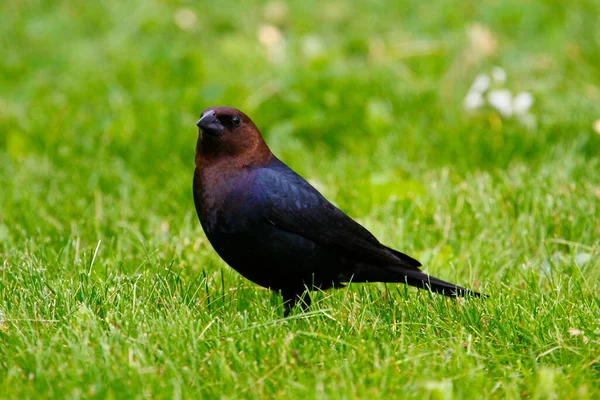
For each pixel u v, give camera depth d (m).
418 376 6.54
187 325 7.14
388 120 12.99
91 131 13.36
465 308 7.67
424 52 15.16
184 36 17.75
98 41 17.62
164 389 6.30
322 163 12.16
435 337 7.22
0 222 10.52
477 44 13.97
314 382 6.44
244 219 8.03
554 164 11.03
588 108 12.76
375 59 15.34
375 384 6.46
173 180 11.68
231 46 16.19
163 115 13.46
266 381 6.52
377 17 17.77
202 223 8.30
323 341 7.08
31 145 13.21
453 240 9.70
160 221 10.35
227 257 8.30
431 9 17.69
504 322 7.40
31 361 6.64
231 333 7.02
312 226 8.09
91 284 8.14
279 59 15.72
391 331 7.40
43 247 9.44
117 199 11.29
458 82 13.52
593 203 9.95
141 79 15.30
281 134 13.05
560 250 9.64
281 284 8.36
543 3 16.77
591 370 6.70
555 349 7.02
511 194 10.23
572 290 8.30
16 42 17.86
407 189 10.66
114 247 9.84
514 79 13.92
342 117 13.36
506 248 9.54
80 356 6.54
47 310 7.46
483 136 12.07
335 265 8.28
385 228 9.96
